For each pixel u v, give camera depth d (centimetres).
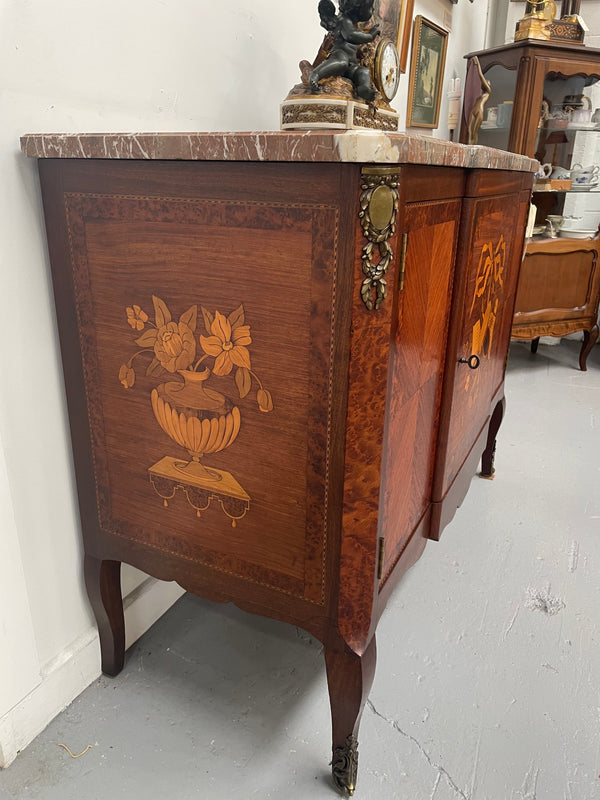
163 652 126
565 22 262
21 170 85
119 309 88
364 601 87
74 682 113
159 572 103
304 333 75
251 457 86
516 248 156
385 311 73
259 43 130
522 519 178
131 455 97
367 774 101
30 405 94
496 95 282
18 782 98
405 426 94
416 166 76
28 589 100
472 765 103
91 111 94
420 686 119
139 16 99
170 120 110
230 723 110
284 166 69
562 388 288
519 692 118
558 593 147
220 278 78
